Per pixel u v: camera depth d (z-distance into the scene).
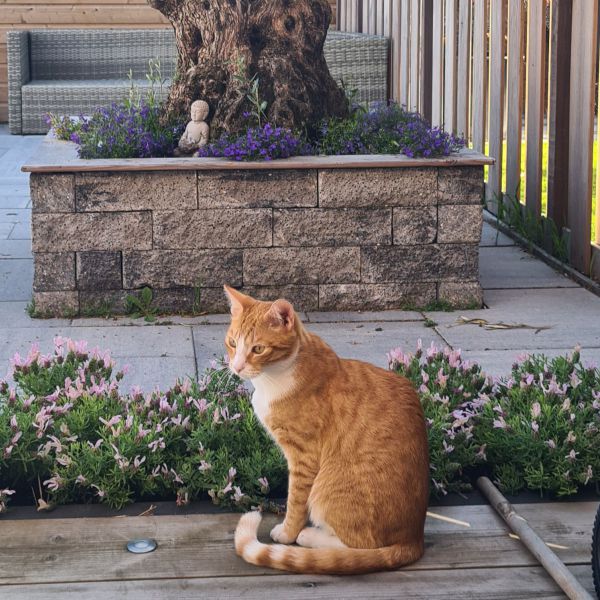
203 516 3.71
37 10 14.94
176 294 6.42
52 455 3.96
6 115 15.21
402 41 11.84
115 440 3.88
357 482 3.29
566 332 6.03
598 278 7.03
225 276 6.43
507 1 8.63
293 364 3.32
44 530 3.60
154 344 5.83
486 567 3.37
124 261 6.34
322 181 6.32
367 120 7.29
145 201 6.26
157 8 7.05
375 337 5.98
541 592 3.22
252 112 6.71
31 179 6.17
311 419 3.33
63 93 13.60
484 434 4.11
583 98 7.12
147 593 3.21
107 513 3.75
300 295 6.50
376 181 6.36
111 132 6.71
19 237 8.38
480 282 7.20
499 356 5.59
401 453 3.30
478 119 9.30
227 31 6.86
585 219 7.16
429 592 3.21
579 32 7.17
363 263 6.49
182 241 6.34
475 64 9.29
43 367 4.46
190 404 4.22
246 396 4.36
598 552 3.12
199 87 6.95
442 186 6.41
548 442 3.92
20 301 6.69
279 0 6.91
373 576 3.30
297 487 3.41
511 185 8.71
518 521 3.58
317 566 3.25
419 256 6.51
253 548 3.33
